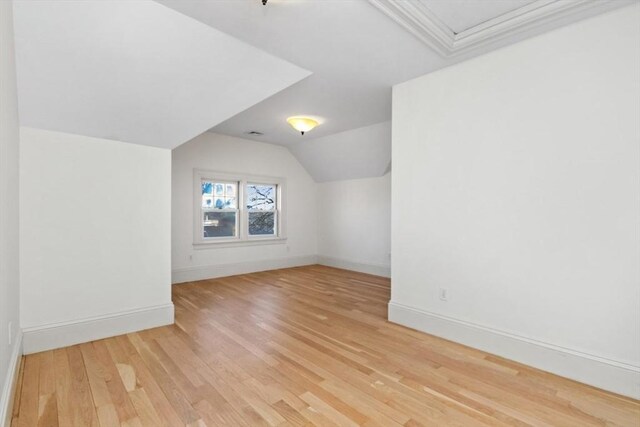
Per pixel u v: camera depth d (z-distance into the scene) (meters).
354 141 4.96
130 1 1.75
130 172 2.81
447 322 2.64
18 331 2.14
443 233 2.68
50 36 1.79
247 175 5.50
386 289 4.42
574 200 2.02
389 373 2.09
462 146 2.55
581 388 1.91
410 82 2.91
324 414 1.66
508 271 2.31
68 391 1.85
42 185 2.38
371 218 5.55
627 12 1.83
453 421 1.61
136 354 2.35
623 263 1.85
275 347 2.49
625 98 1.84
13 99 1.86
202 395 1.83
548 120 2.11
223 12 1.89
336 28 2.06
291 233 6.18
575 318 2.02
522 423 1.60
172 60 2.16
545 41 2.12
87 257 2.58
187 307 3.54
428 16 1.99
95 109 2.36
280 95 3.34
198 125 2.84
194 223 4.92
